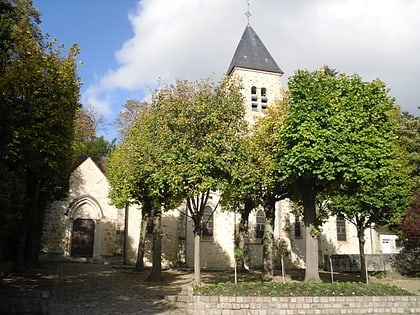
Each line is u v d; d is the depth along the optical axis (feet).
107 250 98.73
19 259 64.85
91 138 149.69
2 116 48.06
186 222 102.53
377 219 82.69
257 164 61.87
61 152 54.24
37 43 58.13
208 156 48.24
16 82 49.60
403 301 46.62
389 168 57.52
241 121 54.85
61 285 58.80
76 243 97.55
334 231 120.16
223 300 43.11
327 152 53.72
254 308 43.27
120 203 78.95
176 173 48.39
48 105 52.31
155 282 68.03
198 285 50.42
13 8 56.39
